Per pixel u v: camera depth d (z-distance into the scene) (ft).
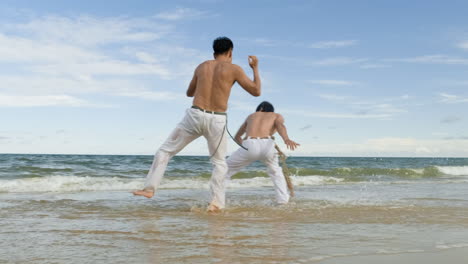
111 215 11.25
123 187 23.36
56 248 6.77
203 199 16.81
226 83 12.16
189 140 12.44
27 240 7.47
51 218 10.57
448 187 25.80
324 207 13.65
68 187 22.38
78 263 5.76
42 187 21.98
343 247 6.89
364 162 117.60
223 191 12.80
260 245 7.04
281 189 14.80
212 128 12.05
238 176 38.19
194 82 12.71
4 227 8.98
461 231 8.79
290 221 10.27
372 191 21.80
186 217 10.94
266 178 31.50
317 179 33.58
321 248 6.80
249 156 14.71
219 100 12.12
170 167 52.80
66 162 55.72
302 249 6.70
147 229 8.77
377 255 6.26
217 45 12.71
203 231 8.54
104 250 6.61
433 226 9.52
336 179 33.81
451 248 6.84
